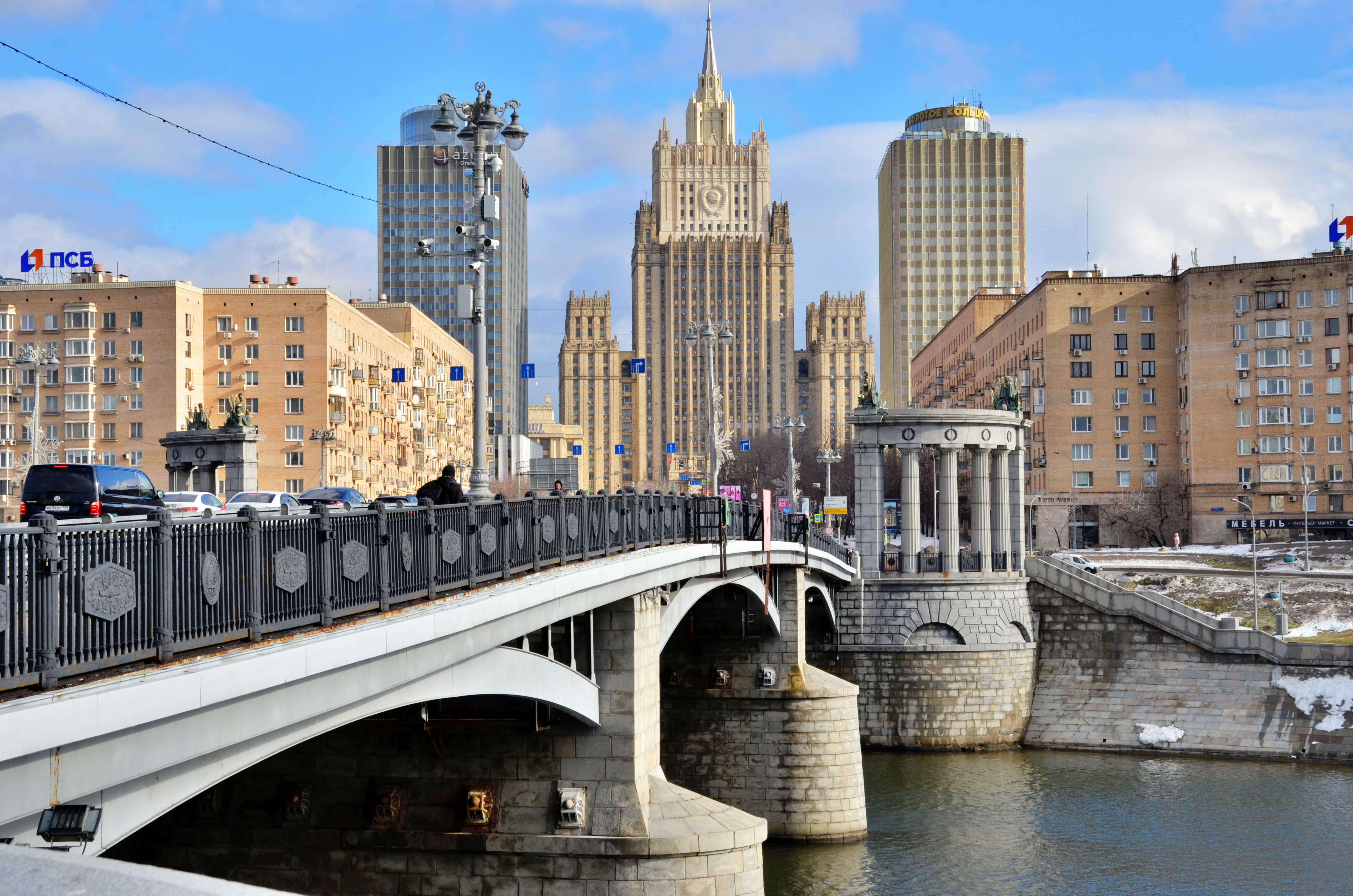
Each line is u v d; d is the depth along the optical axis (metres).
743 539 44.75
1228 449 123.88
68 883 5.96
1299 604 85.00
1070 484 129.88
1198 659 74.44
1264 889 45.62
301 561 15.70
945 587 75.12
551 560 25.61
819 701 51.97
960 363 180.00
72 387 111.88
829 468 111.88
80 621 11.84
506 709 28.98
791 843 51.19
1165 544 126.31
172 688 12.34
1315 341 121.56
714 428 64.94
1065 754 73.00
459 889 27.95
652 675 31.84
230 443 63.66
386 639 16.92
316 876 27.89
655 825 28.84
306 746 28.45
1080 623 77.00
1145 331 130.00
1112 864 48.41
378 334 131.38
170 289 111.94
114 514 32.50
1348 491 120.06
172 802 13.32
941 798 60.19
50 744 10.73
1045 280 131.50
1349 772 66.19
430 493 24.47
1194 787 62.53
